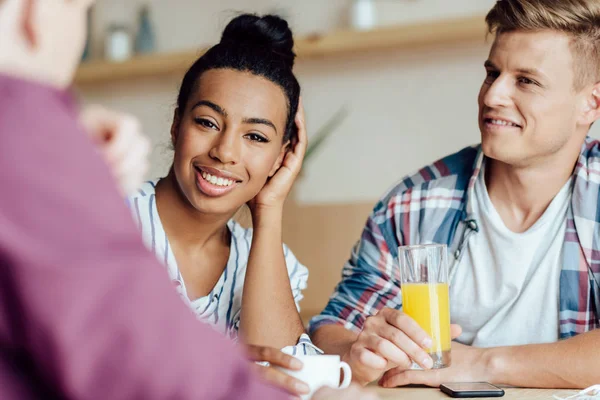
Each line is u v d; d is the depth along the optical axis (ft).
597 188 4.60
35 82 1.40
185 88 4.42
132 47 10.76
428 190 5.13
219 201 4.23
